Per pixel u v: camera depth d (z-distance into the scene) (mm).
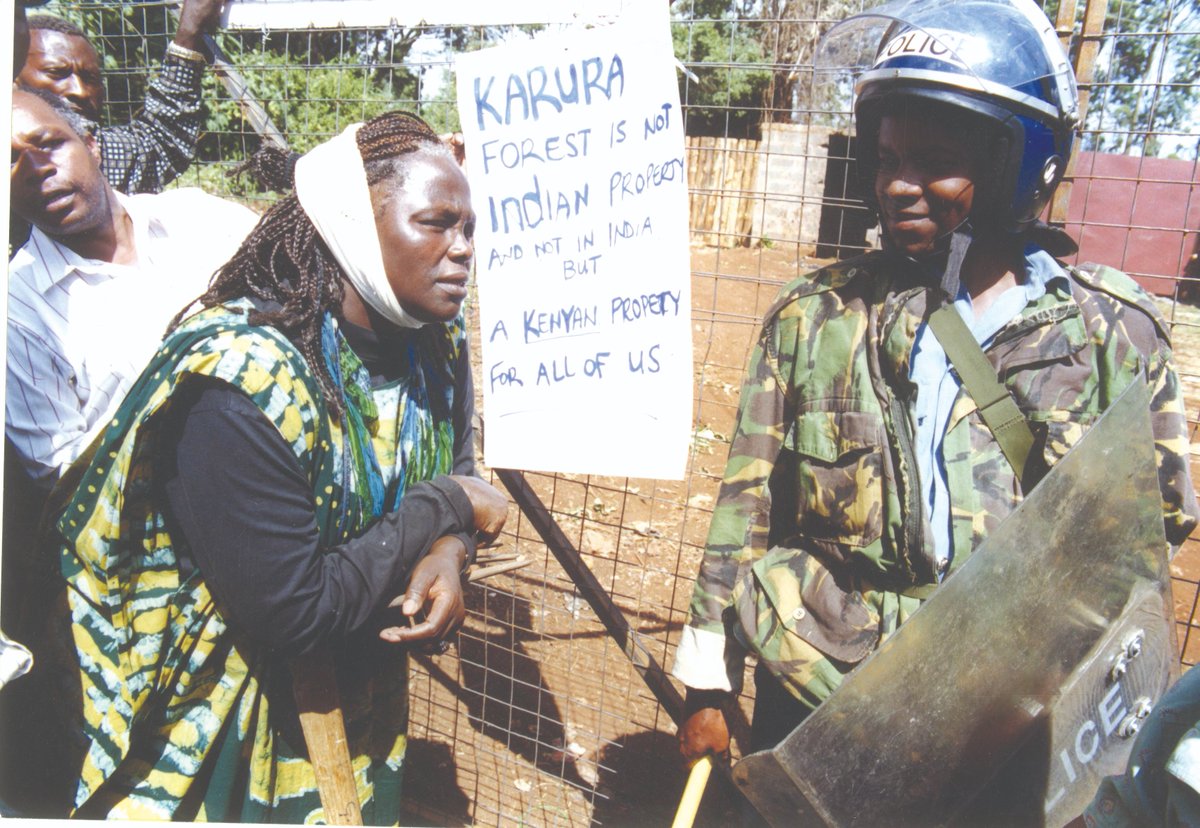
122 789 1504
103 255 2023
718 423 4980
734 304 6246
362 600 1439
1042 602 1299
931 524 1375
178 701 1483
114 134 2814
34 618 1525
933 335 1405
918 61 1274
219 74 2836
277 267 1441
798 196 2047
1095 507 1287
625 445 1820
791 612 1489
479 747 2734
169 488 1357
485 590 2967
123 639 1430
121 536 1386
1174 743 1072
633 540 3736
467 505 1631
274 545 1331
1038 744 1385
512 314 1860
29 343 1815
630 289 1759
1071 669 1375
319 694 1513
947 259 1397
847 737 1192
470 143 1823
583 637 3158
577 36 1701
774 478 1649
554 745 2721
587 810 2496
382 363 1563
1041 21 1314
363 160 1386
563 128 1749
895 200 1344
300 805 1636
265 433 1312
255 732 1544
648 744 2713
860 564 1458
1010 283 1422
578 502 4090
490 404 1907
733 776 1282
